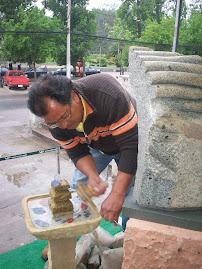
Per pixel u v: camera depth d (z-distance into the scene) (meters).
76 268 1.94
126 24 28.09
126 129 1.41
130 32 25.55
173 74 1.24
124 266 1.37
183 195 1.25
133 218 1.33
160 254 1.29
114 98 1.37
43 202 1.75
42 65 36.03
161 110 1.20
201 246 1.23
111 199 1.44
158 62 1.29
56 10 21.36
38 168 4.66
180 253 1.26
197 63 1.35
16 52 16.94
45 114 1.28
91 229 1.53
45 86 1.24
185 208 1.28
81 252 2.00
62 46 17.88
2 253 2.38
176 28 7.62
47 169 4.62
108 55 50.41
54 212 1.57
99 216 1.56
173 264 1.29
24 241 2.60
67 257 1.74
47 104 1.25
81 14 21.02
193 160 1.22
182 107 1.22
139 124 1.34
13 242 2.59
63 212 1.59
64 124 1.40
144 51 1.42
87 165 1.73
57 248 1.69
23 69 27.28
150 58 1.34
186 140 1.19
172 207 1.27
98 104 1.41
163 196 1.26
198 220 1.22
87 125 1.50
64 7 21.38
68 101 1.29
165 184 1.24
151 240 1.28
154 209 1.29
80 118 1.46
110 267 1.84
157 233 1.26
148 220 1.30
